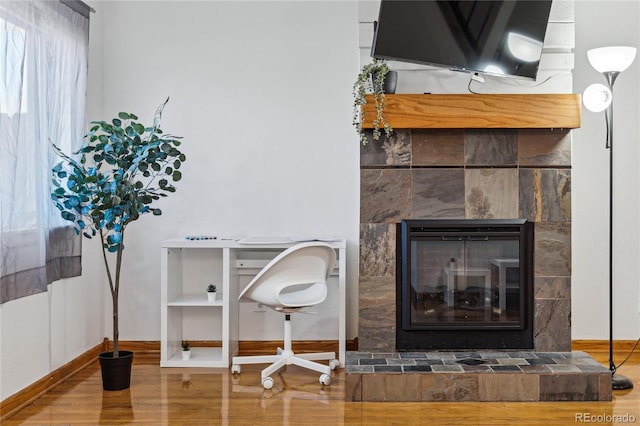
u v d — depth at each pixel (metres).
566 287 4.62
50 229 4.21
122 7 5.17
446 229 4.60
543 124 4.50
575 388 3.97
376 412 3.78
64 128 4.36
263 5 5.16
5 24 3.58
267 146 5.18
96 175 4.08
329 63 5.16
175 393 4.14
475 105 4.50
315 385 4.31
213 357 4.89
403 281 4.61
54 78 4.20
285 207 5.18
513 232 4.59
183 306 4.94
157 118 4.80
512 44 4.49
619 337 5.19
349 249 5.17
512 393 3.97
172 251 4.91
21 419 3.66
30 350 4.01
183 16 5.18
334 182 5.16
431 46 4.33
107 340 5.22
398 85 4.70
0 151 3.55
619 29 5.12
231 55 5.18
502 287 4.62
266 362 4.60
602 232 5.16
